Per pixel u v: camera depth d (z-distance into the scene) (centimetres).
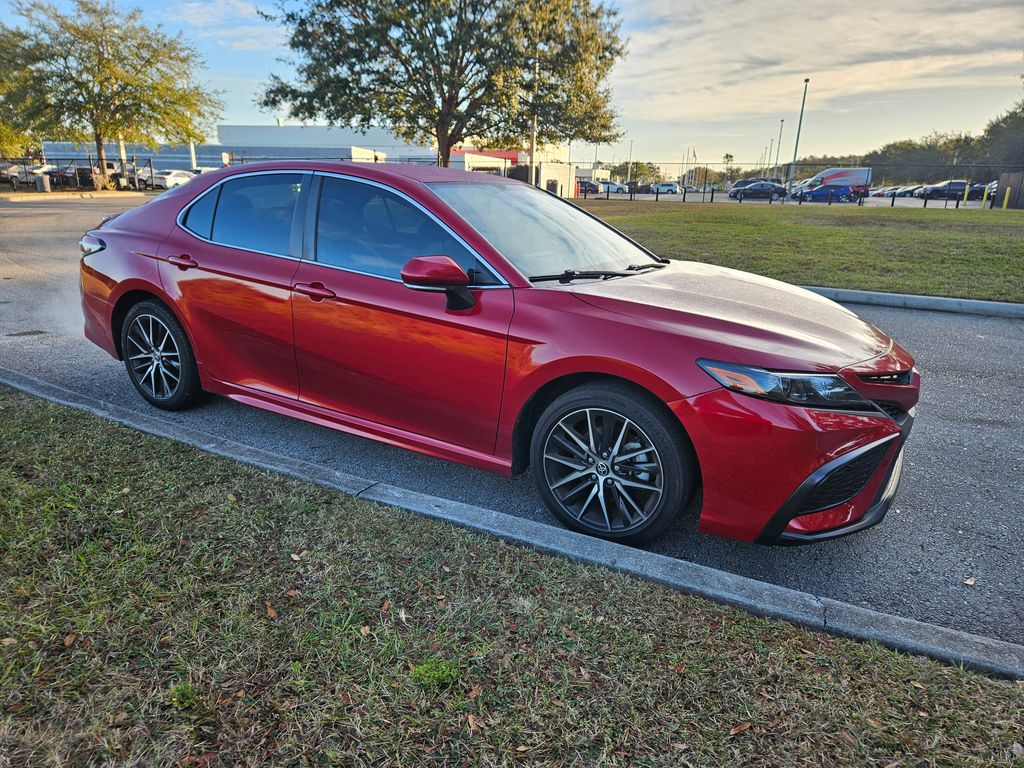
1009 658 208
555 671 198
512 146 2844
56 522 263
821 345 271
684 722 182
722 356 256
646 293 303
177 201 412
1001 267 1005
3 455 320
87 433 349
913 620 231
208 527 266
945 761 172
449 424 315
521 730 177
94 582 228
